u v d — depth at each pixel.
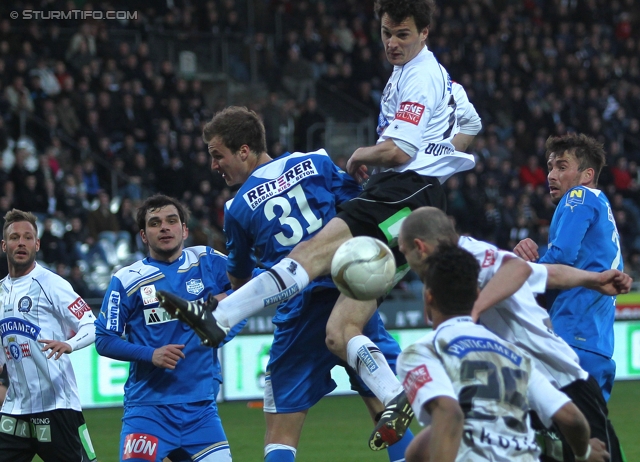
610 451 12.84
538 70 58.97
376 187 13.98
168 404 14.74
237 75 55.47
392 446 14.81
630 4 65.19
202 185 43.66
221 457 14.88
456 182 46.28
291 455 15.16
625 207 49.19
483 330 10.22
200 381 15.05
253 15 57.44
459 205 45.78
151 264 15.41
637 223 50.03
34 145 43.53
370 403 15.55
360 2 59.75
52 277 16.92
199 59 55.03
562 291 14.86
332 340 13.89
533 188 50.38
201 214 41.88
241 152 14.50
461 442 9.78
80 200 40.09
